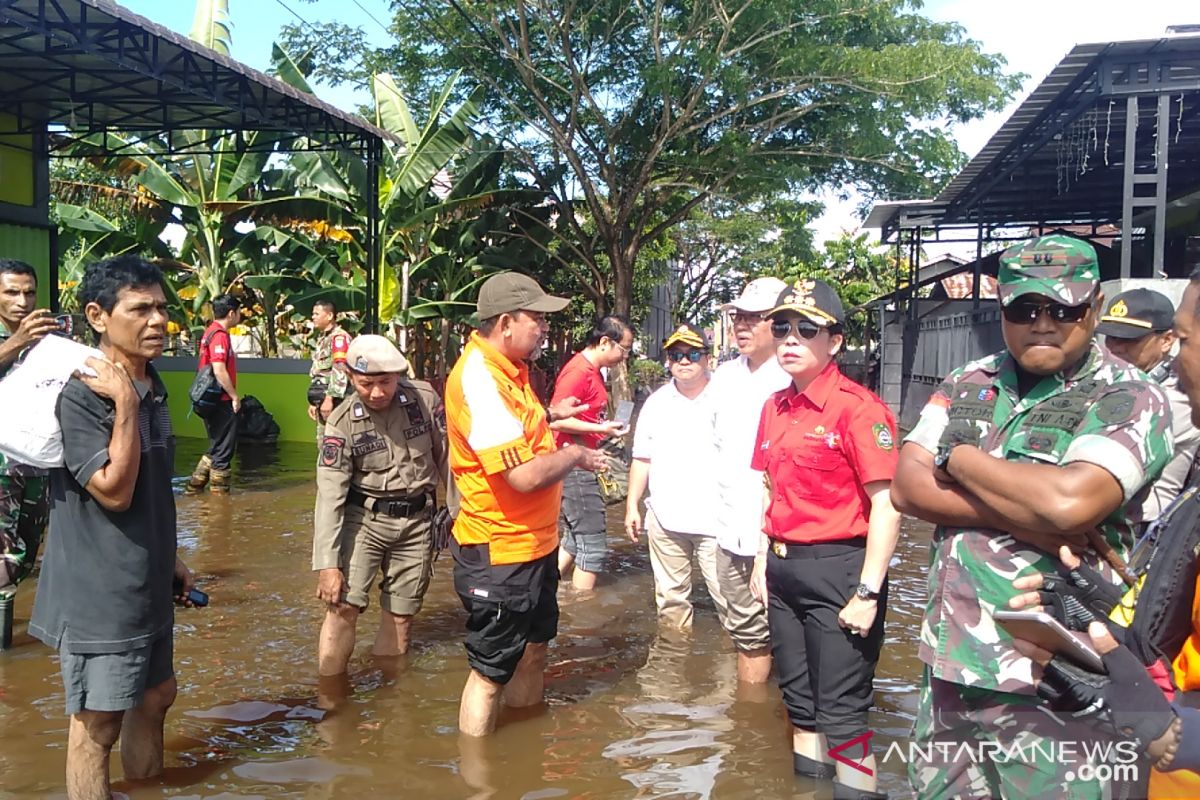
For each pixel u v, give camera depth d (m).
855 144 18.55
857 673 3.30
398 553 4.66
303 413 15.51
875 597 3.20
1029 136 13.84
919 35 18.48
